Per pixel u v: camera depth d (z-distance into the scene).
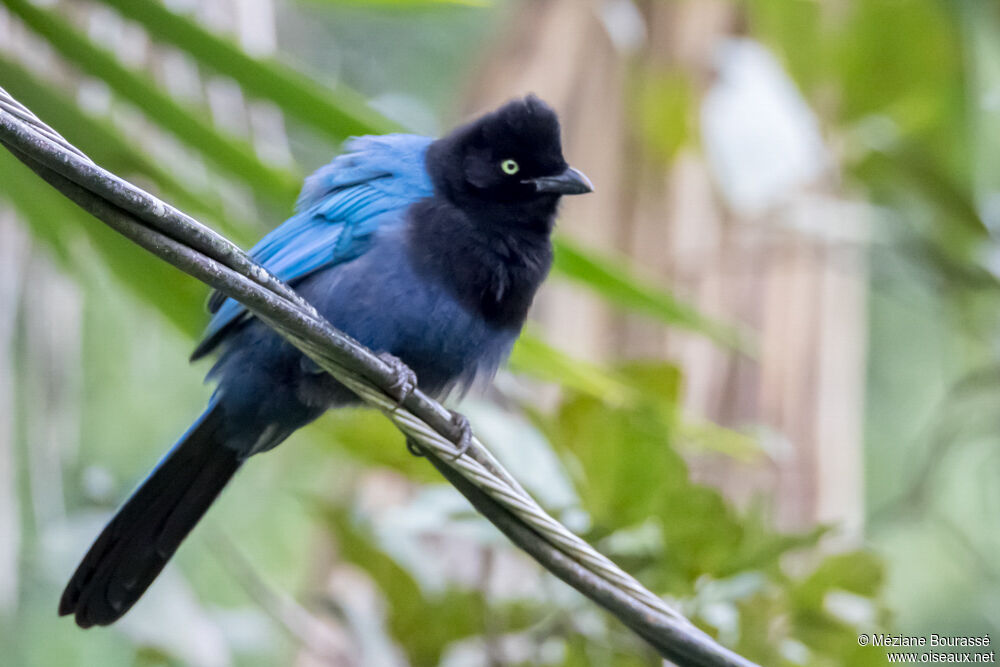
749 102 14.37
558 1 19.27
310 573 16.52
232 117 11.26
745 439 11.71
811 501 17.09
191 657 12.87
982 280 17.22
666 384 11.56
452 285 9.55
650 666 10.89
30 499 12.48
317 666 14.82
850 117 17.25
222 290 7.11
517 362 11.44
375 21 21.64
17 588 12.55
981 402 19.23
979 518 19.19
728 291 17.72
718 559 10.47
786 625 10.62
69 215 11.13
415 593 11.49
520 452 10.83
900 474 20.78
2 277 11.98
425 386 9.89
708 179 17.98
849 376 17.95
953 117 17.34
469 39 21.55
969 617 18.42
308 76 10.21
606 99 18.73
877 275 19.88
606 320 17.72
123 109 10.91
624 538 10.62
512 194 9.92
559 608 11.23
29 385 12.46
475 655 11.64
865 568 10.50
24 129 6.45
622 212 18.34
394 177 10.00
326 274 9.71
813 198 17.22
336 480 17.75
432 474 12.08
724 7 18.48
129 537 9.29
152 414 18.38
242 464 10.00
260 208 11.90
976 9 18.17
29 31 10.06
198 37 10.00
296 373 9.43
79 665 15.88
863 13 16.75
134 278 11.53
